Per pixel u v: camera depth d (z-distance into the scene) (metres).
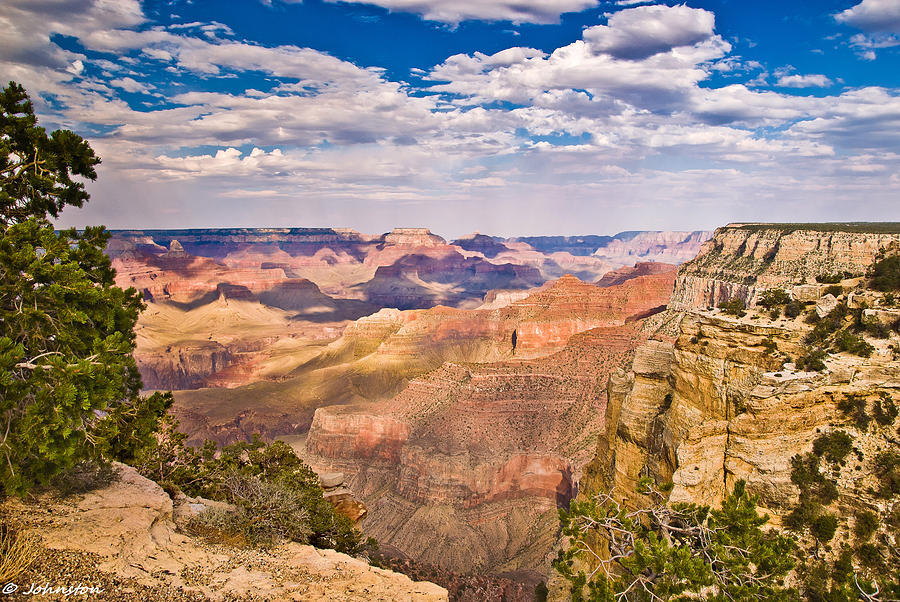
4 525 17.53
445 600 18.45
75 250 23.84
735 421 32.28
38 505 19.14
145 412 26.91
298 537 22.59
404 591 18.53
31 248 19.58
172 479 28.81
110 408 25.11
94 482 21.56
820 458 29.94
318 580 18.66
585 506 27.02
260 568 19.03
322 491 35.06
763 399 31.27
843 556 26.80
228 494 26.03
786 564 23.73
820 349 34.44
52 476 19.16
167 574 17.08
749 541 24.14
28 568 15.62
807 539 28.11
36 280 19.64
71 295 19.89
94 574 16.05
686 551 22.39
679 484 31.42
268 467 35.56
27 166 23.61
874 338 34.12
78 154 24.67
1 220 23.05
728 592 21.89
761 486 30.33
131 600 15.27
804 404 30.97
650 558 22.73
